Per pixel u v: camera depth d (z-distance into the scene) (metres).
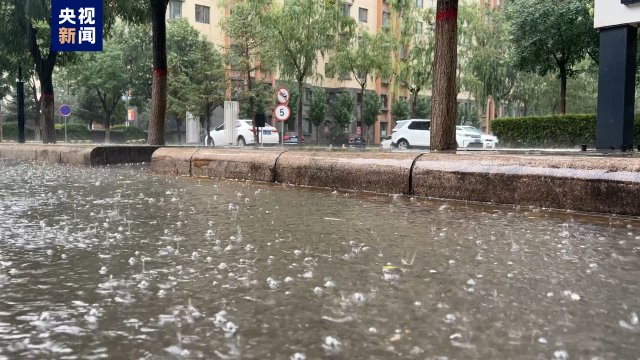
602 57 11.72
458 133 24.92
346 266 2.66
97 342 1.68
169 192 6.18
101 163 11.45
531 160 4.92
